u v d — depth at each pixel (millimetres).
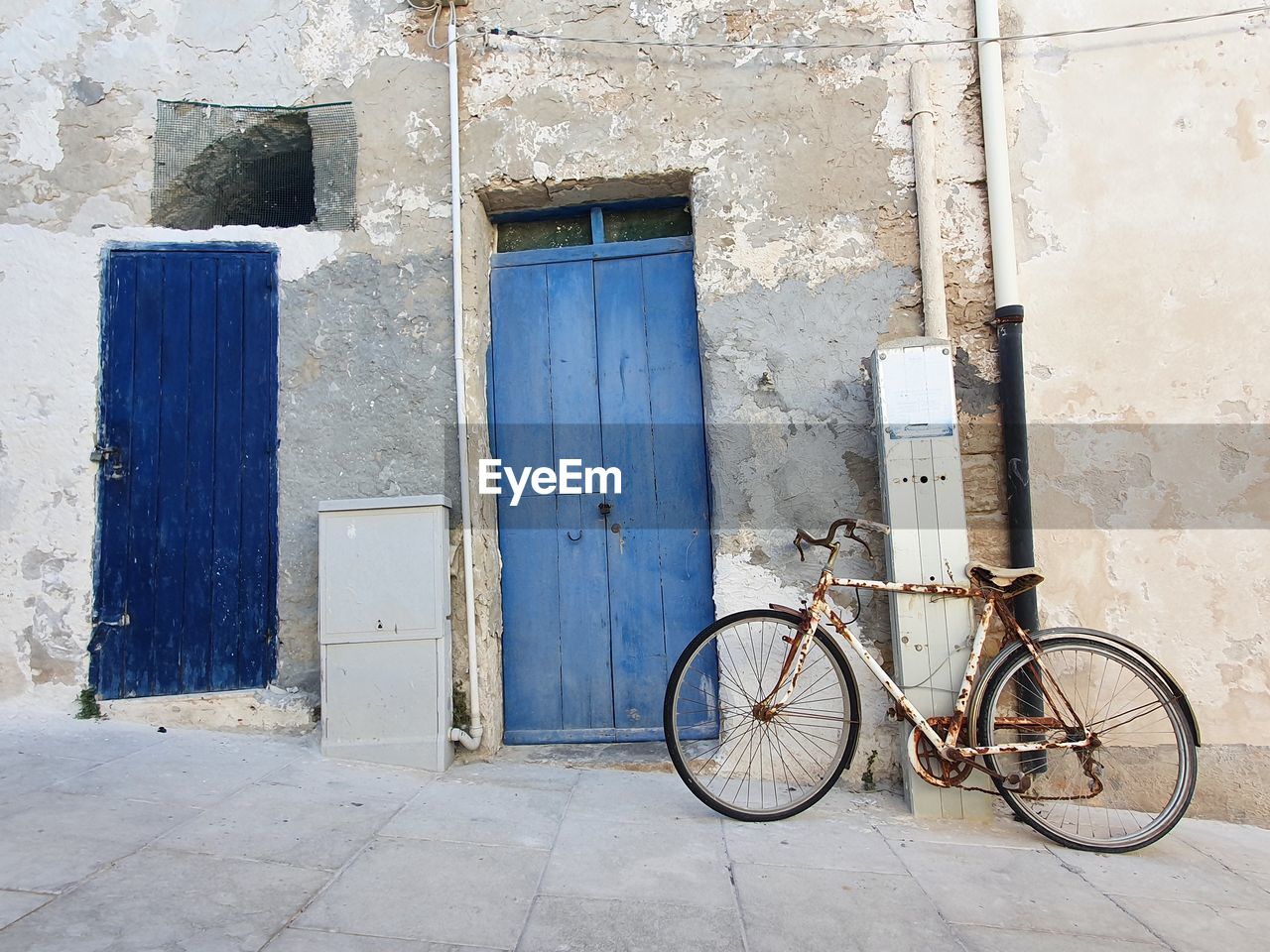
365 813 2527
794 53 3336
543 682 3434
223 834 2293
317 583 3328
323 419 3396
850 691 2764
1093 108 3207
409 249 3443
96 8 3604
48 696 3285
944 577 2818
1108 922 2062
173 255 3494
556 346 3570
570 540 3488
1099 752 2947
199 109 3564
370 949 1770
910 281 3205
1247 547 3004
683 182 3436
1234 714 2957
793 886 2172
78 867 2025
